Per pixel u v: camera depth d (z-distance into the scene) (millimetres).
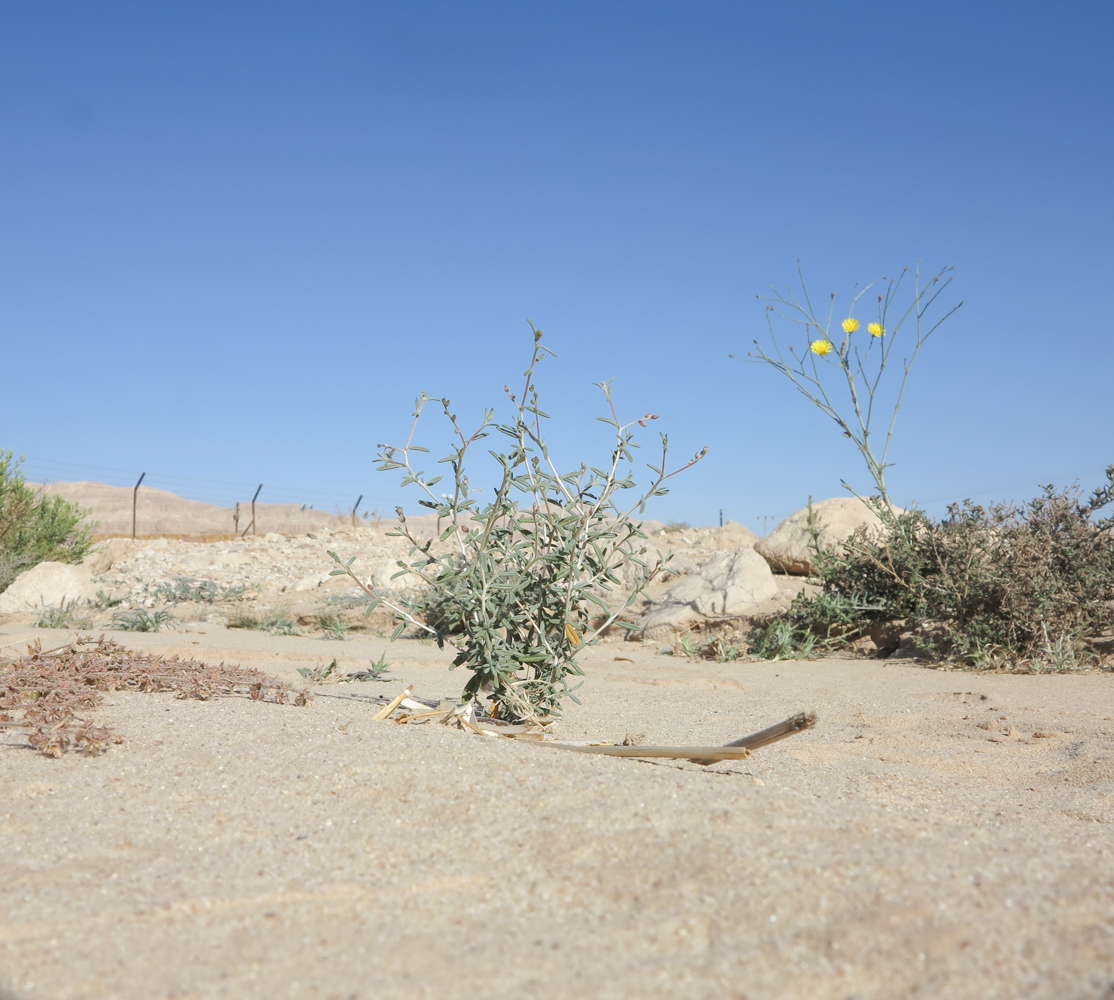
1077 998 1354
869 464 8469
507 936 1606
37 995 1420
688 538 14445
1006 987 1391
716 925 1605
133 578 12883
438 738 3010
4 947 1586
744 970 1457
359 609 10273
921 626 8195
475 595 3547
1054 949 1490
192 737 3125
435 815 2238
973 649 7562
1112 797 2975
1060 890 1713
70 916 1708
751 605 9312
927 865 1811
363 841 2094
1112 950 1481
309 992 1425
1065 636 7270
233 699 3898
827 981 1419
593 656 8164
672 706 5098
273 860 1999
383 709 3547
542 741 3205
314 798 2424
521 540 3852
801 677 6770
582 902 1730
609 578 3770
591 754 2889
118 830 2213
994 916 1596
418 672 6219
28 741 3105
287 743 2996
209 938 1621
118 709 3594
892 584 8602
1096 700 5434
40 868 1967
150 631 8961
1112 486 7789
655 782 2373
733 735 4121
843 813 2156
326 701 4086
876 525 9453
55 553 14336
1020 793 3080
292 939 1615
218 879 1892
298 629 9695
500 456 3549
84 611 10695
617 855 1918
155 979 1471
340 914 1718
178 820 2285
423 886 1833
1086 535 7570
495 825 2135
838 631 8906
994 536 8062
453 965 1503
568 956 1523
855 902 1653
